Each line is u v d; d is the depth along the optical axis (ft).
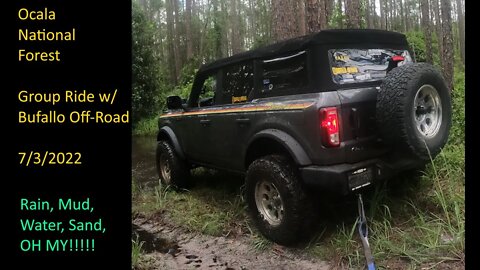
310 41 10.75
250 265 10.86
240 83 13.76
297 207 10.70
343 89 10.65
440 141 10.46
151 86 53.83
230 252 11.80
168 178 18.60
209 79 16.11
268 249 11.57
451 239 10.27
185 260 11.54
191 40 86.33
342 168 10.00
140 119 52.26
